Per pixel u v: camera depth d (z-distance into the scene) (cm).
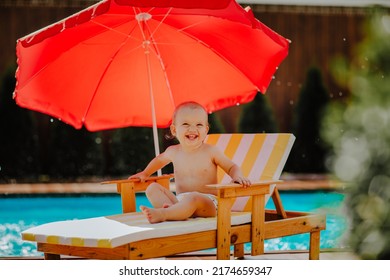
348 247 634
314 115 1683
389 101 644
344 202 640
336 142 658
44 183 1589
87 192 1379
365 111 646
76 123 616
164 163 554
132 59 634
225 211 441
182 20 604
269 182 471
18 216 1188
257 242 470
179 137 528
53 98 589
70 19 490
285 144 564
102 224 439
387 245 616
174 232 411
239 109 1708
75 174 1645
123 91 635
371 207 626
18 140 1623
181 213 446
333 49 1788
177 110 532
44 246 440
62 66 584
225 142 594
